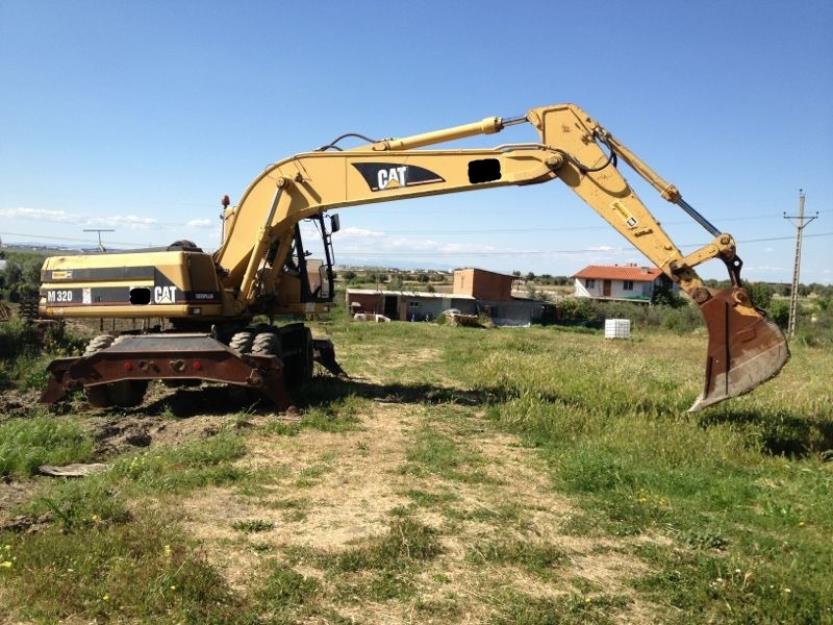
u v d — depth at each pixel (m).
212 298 10.95
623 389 12.61
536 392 12.21
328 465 7.74
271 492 6.73
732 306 8.78
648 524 6.13
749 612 4.41
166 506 6.08
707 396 8.85
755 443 8.95
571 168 9.84
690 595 4.67
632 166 9.52
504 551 5.31
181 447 8.00
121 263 10.97
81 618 4.12
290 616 4.25
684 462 8.34
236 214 11.48
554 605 4.52
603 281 67.06
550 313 52.84
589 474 7.45
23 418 9.62
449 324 43.88
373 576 4.86
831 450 8.75
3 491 6.46
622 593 4.74
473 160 10.34
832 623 4.32
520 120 10.19
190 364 10.27
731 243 8.91
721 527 6.05
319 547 5.34
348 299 49.16
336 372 14.96
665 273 9.21
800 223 39.31
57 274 11.32
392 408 11.34
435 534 5.71
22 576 4.50
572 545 5.61
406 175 10.66
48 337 15.70
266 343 10.57
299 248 12.49
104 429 8.93
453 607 4.44
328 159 11.07
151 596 4.29
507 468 7.93
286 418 10.05
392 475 7.48
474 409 11.50
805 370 20.06
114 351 10.31
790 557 5.38
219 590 4.45
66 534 5.21
